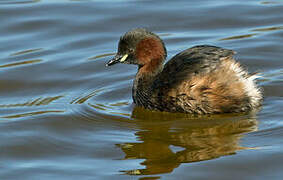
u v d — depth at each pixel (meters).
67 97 14.70
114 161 11.06
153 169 10.61
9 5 20.73
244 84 12.84
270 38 17.62
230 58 12.95
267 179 10.06
